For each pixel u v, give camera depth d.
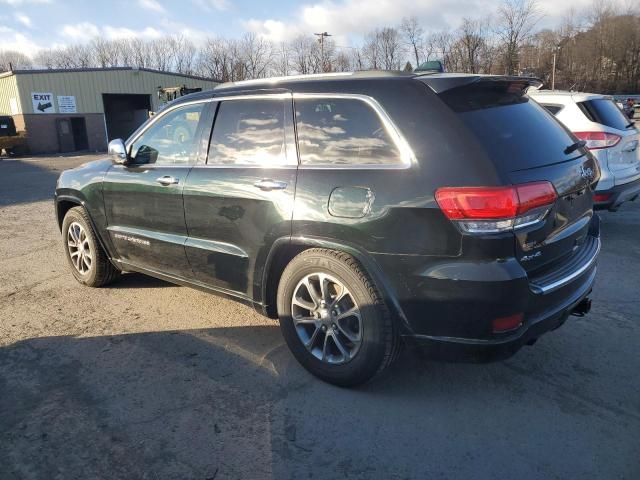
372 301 2.96
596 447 2.73
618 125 6.56
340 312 3.17
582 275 3.12
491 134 2.82
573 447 2.73
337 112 3.16
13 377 3.44
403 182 2.81
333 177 3.06
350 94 3.12
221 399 3.17
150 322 4.27
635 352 3.69
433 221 2.71
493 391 3.24
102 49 73.94
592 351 3.71
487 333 2.71
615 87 68.25
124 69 33.94
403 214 2.78
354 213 2.94
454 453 2.70
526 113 3.23
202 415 3.02
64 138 31.62
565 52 66.69
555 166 2.98
